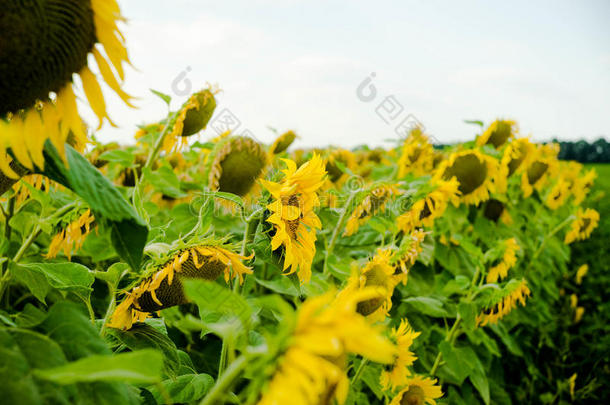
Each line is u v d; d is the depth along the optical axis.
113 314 0.79
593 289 2.83
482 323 1.32
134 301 0.79
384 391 1.05
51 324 0.52
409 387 1.06
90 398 0.47
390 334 1.00
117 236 0.57
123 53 0.55
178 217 1.34
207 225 0.86
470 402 1.48
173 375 0.79
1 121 0.53
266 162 1.41
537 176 2.12
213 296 0.50
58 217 0.95
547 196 2.47
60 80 0.54
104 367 0.39
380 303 0.95
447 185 1.32
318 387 0.38
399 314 1.34
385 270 1.00
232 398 0.73
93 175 0.57
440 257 1.63
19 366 0.45
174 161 1.89
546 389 1.91
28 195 1.00
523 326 2.04
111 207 0.55
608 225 4.05
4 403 0.42
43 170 0.56
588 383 1.90
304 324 0.40
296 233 0.86
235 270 0.80
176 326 1.14
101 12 0.53
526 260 2.25
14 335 0.48
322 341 0.38
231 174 1.35
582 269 2.72
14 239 1.21
